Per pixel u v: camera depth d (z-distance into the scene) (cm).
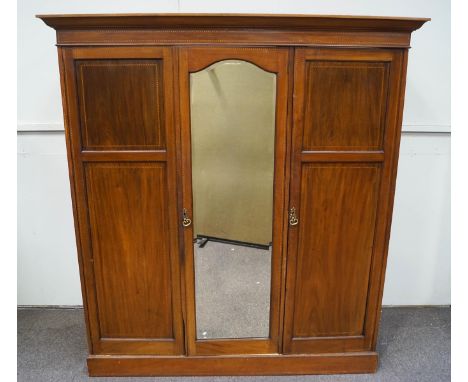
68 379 173
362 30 137
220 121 146
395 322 215
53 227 215
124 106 143
